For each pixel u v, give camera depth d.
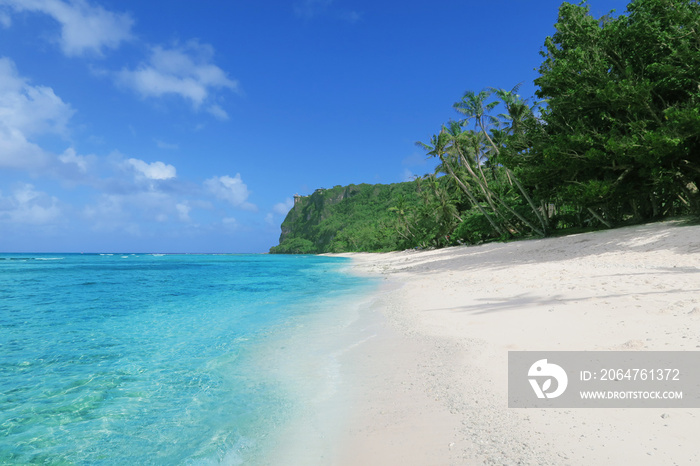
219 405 4.72
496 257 23.58
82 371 6.35
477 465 2.81
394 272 25.77
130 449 3.77
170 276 32.47
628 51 22.91
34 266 54.78
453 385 4.52
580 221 36.38
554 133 26.56
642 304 7.00
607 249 17.61
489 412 3.70
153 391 5.33
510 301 9.29
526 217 35.88
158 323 10.52
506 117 33.78
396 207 79.00
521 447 2.98
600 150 21.17
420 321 8.45
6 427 4.33
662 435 2.91
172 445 3.80
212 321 10.59
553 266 15.62
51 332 9.52
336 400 4.57
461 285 13.80
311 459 3.28
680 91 21.44
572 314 7.02
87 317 11.73
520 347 5.57
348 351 6.69
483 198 45.66
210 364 6.46
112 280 27.91
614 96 19.80
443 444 3.22
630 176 22.98
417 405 4.12
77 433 4.15
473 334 6.66
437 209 55.94
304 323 9.58
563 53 26.08
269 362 6.39
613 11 26.31
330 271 35.44
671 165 20.41
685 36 20.23
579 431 3.12
